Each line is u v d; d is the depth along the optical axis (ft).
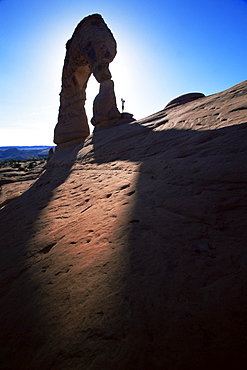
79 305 3.82
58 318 3.75
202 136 10.20
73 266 5.13
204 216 4.97
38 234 8.46
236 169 6.11
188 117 14.93
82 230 7.02
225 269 3.44
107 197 9.23
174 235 4.72
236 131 8.75
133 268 4.18
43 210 11.71
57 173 24.40
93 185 12.66
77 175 18.24
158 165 9.75
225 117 11.34
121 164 13.67
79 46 37.19
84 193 11.84
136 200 7.40
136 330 2.96
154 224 5.46
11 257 7.18
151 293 3.46
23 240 8.39
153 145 13.85
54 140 47.14
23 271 6.04
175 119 16.55
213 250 3.93
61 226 8.38
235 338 2.52
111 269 4.40
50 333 3.52
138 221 5.92
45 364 3.06
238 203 4.93
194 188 6.33
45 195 15.53
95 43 33.81
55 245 6.84
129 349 2.77
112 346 2.89
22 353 3.41
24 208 14.15
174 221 5.25
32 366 3.13
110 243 5.40
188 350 2.55
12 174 83.41
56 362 3.01
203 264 3.69
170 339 2.71
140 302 3.37
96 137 28.32
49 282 4.90
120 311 3.34
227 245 3.92
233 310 2.79
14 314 4.32
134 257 4.50
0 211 17.97
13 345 3.62
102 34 33.81
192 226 4.81
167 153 10.64
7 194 45.50
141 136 17.92
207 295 3.11
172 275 3.68
